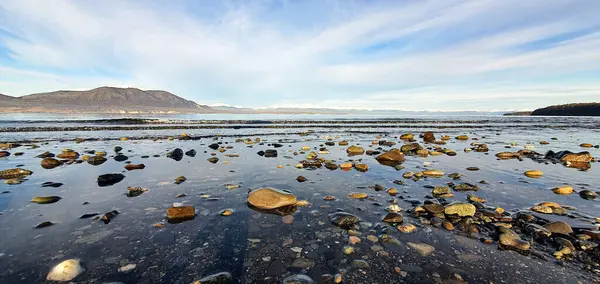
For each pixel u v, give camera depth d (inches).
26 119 1927.9
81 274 135.0
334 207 240.7
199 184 313.6
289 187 305.9
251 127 1448.1
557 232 182.9
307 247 167.6
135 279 132.6
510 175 376.2
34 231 183.5
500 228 187.9
